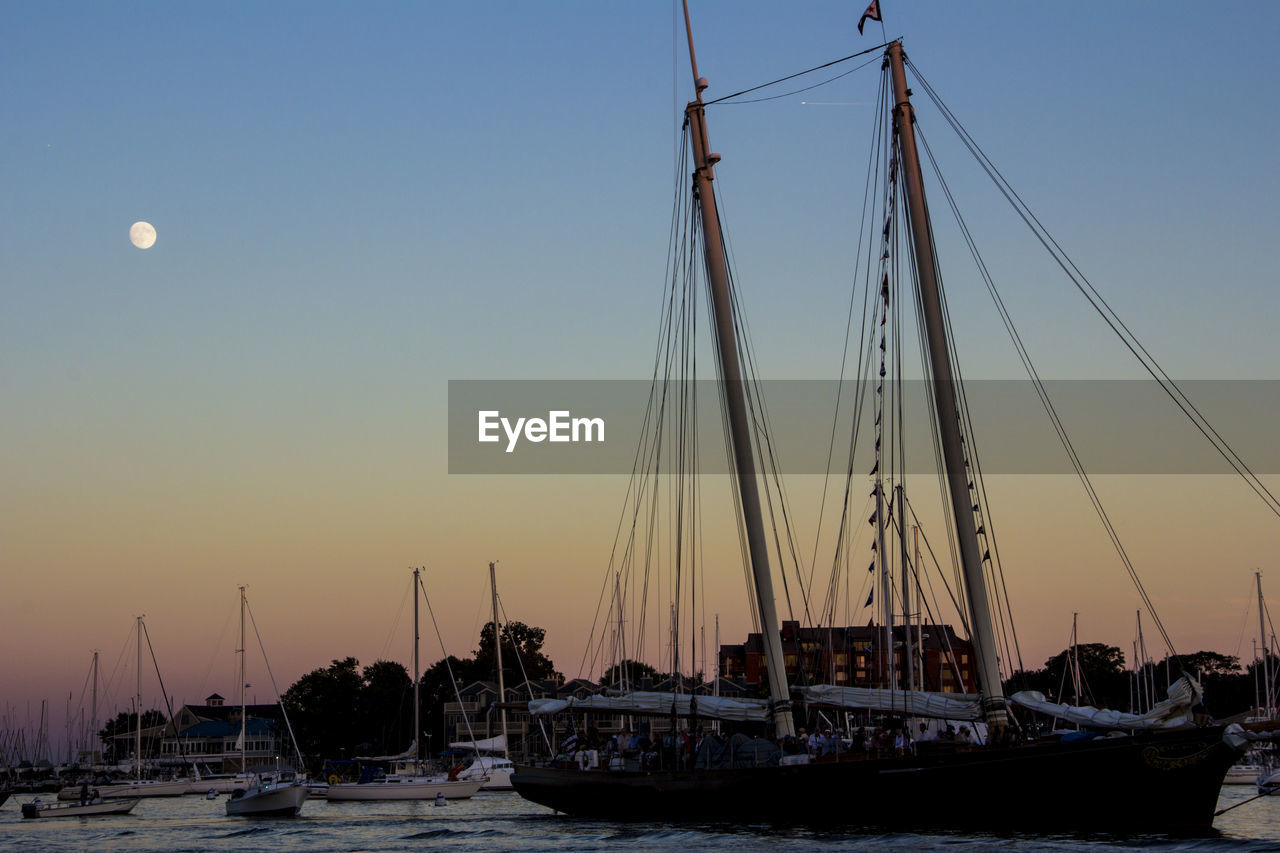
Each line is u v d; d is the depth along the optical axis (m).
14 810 98.56
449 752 126.19
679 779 47.53
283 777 90.50
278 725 183.00
